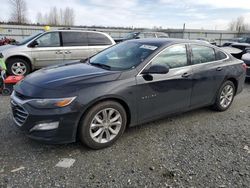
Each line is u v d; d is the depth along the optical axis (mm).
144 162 3039
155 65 3551
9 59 7445
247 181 2740
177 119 4516
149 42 4172
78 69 3680
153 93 3656
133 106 3484
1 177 2641
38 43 7734
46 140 2965
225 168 2975
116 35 32625
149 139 3668
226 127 4246
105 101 3225
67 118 2955
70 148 3305
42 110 2900
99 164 2963
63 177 2686
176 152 3312
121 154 3211
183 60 4090
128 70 3494
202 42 4531
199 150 3393
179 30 36469
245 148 3506
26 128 3010
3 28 28875
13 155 3078
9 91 5770
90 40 8453
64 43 8062
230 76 4832
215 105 4879
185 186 2611
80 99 2990
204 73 4324
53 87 3025
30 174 2715
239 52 9117
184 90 4070
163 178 2732
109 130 3361
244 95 6543
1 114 4410
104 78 3281
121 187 2559
